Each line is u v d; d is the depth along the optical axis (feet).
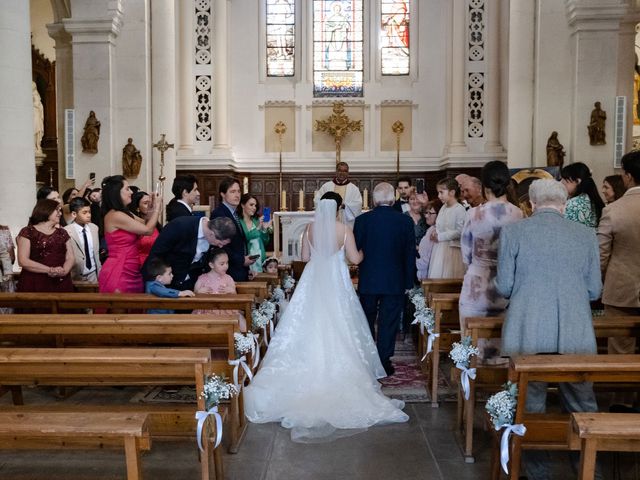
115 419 8.84
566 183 18.51
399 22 58.08
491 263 14.64
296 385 16.34
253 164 56.59
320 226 17.87
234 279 19.74
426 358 20.25
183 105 53.88
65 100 39.24
